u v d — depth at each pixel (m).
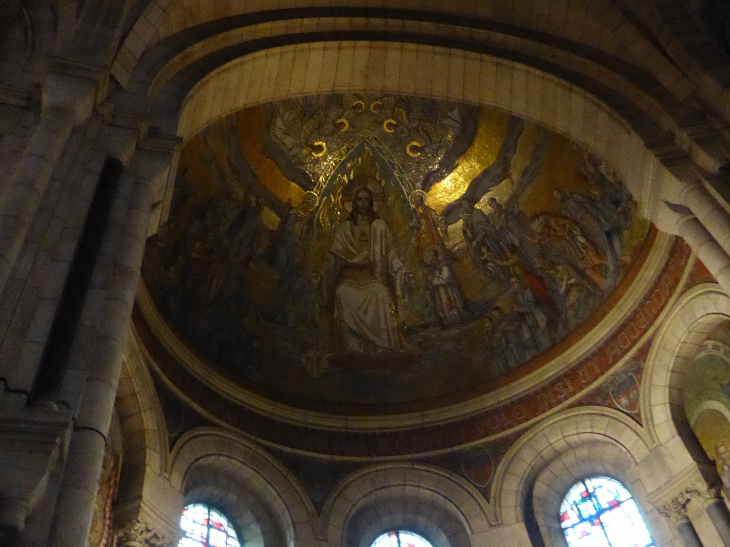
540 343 18.20
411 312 19.56
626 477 16.08
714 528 14.19
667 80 13.45
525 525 16.19
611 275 17.33
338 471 17.03
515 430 17.42
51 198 9.20
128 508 13.20
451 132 19.14
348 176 19.77
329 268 19.67
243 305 18.25
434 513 16.98
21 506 6.61
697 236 12.36
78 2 11.42
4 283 8.01
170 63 12.49
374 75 15.15
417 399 18.53
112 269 9.14
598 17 14.24
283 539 15.67
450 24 15.08
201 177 17.38
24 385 7.49
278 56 14.39
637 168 13.49
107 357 8.32
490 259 19.25
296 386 18.19
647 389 15.93
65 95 10.03
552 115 14.79
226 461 15.76
